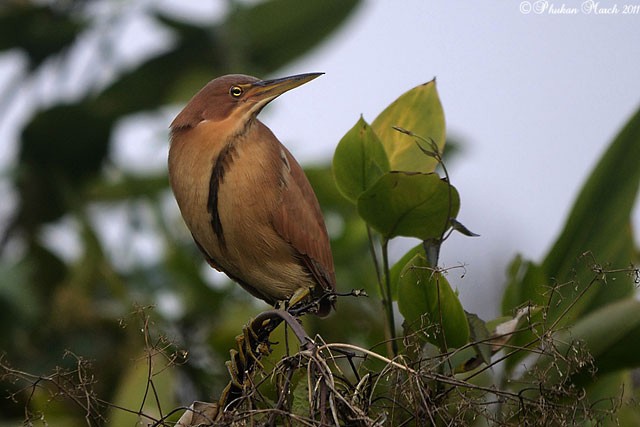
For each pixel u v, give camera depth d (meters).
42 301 11.50
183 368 10.12
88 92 13.51
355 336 10.57
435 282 7.24
